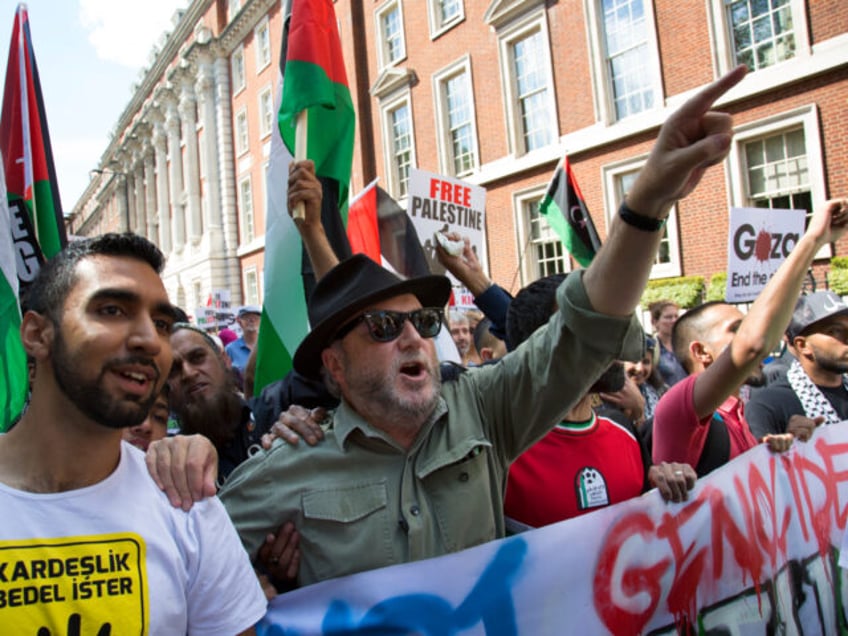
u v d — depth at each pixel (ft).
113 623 3.84
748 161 33.63
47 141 10.36
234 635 4.32
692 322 9.25
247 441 8.32
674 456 6.91
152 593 3.99
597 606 5.92
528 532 5.75
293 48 9.05
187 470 4.50
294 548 5.27
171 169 109.91
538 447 6.48
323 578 5.21
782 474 7.69
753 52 32.83
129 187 155.43
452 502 5.40
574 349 4.95
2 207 7.90
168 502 4.37
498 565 5.49
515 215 45.75
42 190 10.18
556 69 41.93
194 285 99.40
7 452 4.04
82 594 3.83
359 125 59.06
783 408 8.98
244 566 4.54
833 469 8.22
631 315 4.73
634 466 6.77
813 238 6.56
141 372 3.99
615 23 38.88
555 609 5.69
